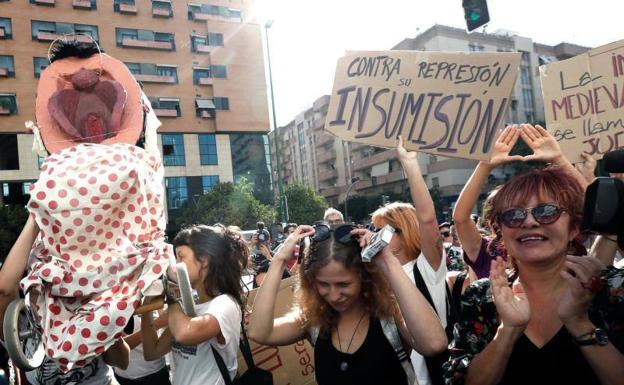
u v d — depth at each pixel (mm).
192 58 35594
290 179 68438
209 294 2404
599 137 2740
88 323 1691
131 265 1783
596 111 2760
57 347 1695
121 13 33469
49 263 1749
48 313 1740
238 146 36781
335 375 1933
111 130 2070
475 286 1802
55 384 2422
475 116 2357
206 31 36281
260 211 30547
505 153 2492
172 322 2020
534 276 1702
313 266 1911
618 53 2711
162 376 2955
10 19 29812
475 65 2377
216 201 30547
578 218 1651
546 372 1614
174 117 34750
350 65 2492
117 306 1716
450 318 2570
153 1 34688
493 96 2348
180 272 1796
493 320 1723
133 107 2123
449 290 2697
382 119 2441
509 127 2531
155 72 34438
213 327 2113
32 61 29906
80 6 31797
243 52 37188
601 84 2750
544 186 1642
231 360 2281
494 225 1938
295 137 65938
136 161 1896
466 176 40094
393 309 1925
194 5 36031
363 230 1934
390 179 44750
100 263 1769
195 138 35531
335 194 54094
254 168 37188
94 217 1754
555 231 1625
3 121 28828
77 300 1781
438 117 2396
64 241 1747
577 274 1539
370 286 1935
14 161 29094
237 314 2318
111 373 2588
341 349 1966
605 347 1488
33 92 29719
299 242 2123
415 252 2807
